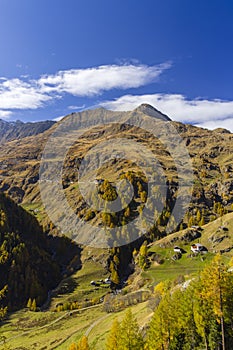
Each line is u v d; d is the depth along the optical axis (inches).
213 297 2207.2
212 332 2393.0
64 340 5251.0
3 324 7357.3
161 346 2573.8
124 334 2406.5
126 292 7800.2
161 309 2625.5
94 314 6619.1
